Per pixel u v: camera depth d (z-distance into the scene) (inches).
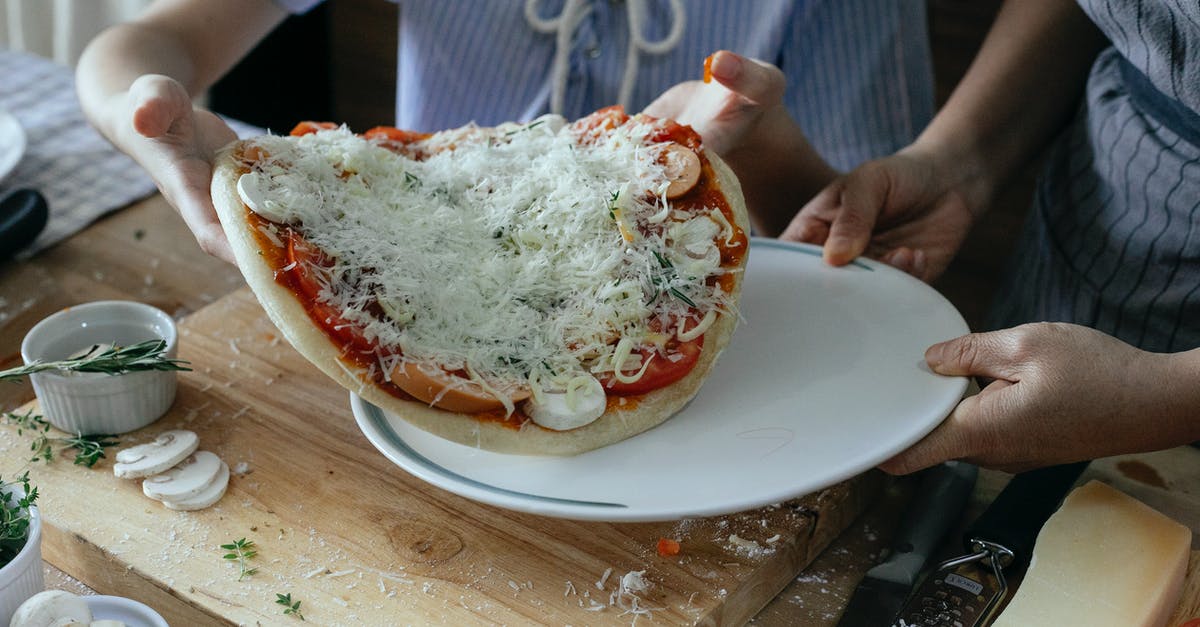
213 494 37.3
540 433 34.5
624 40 62.4
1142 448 35.5
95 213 58.3
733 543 35.9
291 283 33.9
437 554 35.4
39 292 51.9
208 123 43.8
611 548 35.8
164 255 55.7
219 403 42.6
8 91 71.3
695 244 37.5
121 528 36.1
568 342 35.5
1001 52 54.9
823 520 37.1
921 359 38.8
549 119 42.2
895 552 35.5
